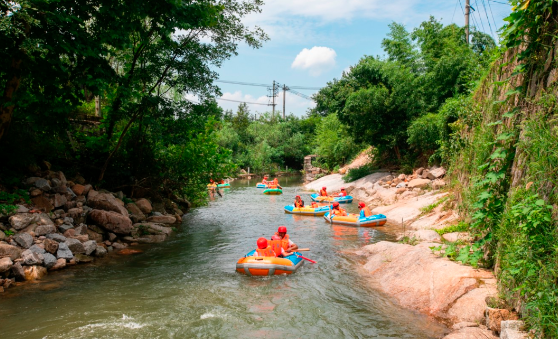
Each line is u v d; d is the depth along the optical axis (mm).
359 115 23688
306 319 6574
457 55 20484
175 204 18203
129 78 12961
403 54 25328
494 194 7094
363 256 10477
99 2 9992
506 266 5516
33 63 9312
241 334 6062
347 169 32438
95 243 10539
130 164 15633
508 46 6484
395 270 8438
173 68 14352
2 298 7383
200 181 17750
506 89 8250
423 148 20844
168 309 7008
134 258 10453
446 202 13656
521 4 6125
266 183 34531
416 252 8539
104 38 9938
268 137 56844
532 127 5523
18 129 11516
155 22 11234
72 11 9594
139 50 13320
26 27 8438
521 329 4688
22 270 8250
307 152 58562
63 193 11445
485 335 5180
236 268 9297
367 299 7434
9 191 10398
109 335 5961
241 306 7168
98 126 16062
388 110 23000
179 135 15305
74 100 10648
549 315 4066
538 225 4762
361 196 23516
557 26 5629
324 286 8203
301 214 18859
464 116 12602
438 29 24125
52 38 8805
